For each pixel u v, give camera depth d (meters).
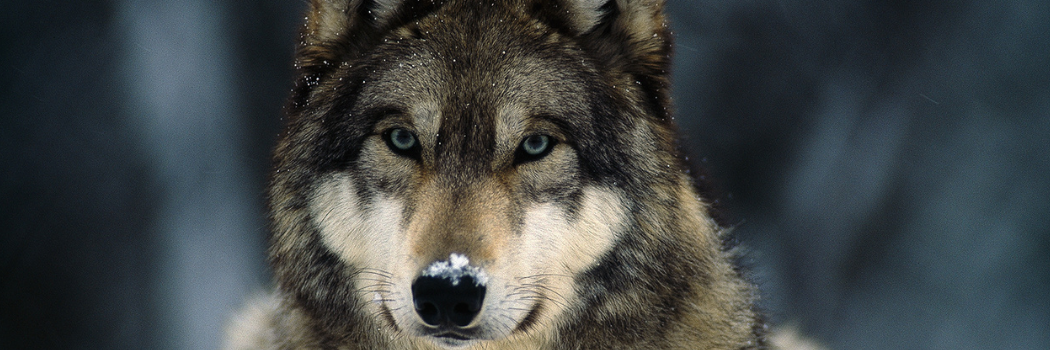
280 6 16.03
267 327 5.36
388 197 4.34
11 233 13.67
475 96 4.29
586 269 4.47
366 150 4.40
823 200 14.79
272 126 16.22
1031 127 14.73
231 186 15.55
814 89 15.28
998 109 14.96
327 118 4.57
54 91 15.01
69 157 14.70
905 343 13.59
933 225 14.44
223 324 6.01
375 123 4.39
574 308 4.54
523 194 4.29
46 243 13.82
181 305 14.05
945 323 13.62
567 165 4.36
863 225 14.58
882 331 13.66
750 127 15.20
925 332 13.58
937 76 15.11
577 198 4.38
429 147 4.29
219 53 16.08
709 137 15.18
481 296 3.95
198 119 15.71
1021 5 14.91
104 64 15.46
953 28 15.09
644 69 4.87
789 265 14.38
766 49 15.28
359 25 4.82
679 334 4.67
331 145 4.52
